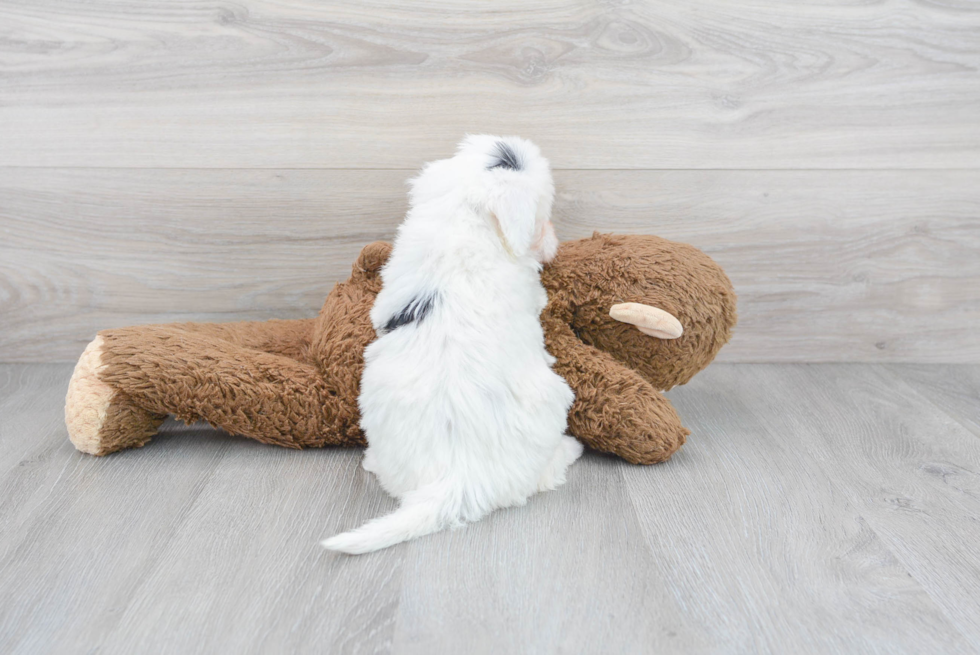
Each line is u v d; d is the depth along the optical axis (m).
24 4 1.32
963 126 1.42
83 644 0.76
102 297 1.49
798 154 1.42
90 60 1.35
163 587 0.85
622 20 1.34
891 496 1.05
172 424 1.27
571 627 0.79
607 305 1.14
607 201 1.44
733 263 1.49
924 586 0.86
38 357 1.52
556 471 1.07
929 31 1.37
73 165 1.40
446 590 0.84
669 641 0.77
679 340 1.13
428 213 1.08
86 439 1.12
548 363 1.13
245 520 0.98
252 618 0.80
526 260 1.10
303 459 1.15
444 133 1.39
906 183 1.45
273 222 1.44
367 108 1.38
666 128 1.40
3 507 1.01
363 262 1.20
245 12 1.33
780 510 1.01
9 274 1.46
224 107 1.38
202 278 1.48
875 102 1.40
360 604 0.82
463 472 0.97
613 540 0.94
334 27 1.34
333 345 1.15
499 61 1.36
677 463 1.14
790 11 1.35
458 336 1.01
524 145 1.11
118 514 0.99
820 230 1.47
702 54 1.37
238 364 1.14
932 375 1.50
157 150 1.40
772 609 0.82
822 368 1.53
